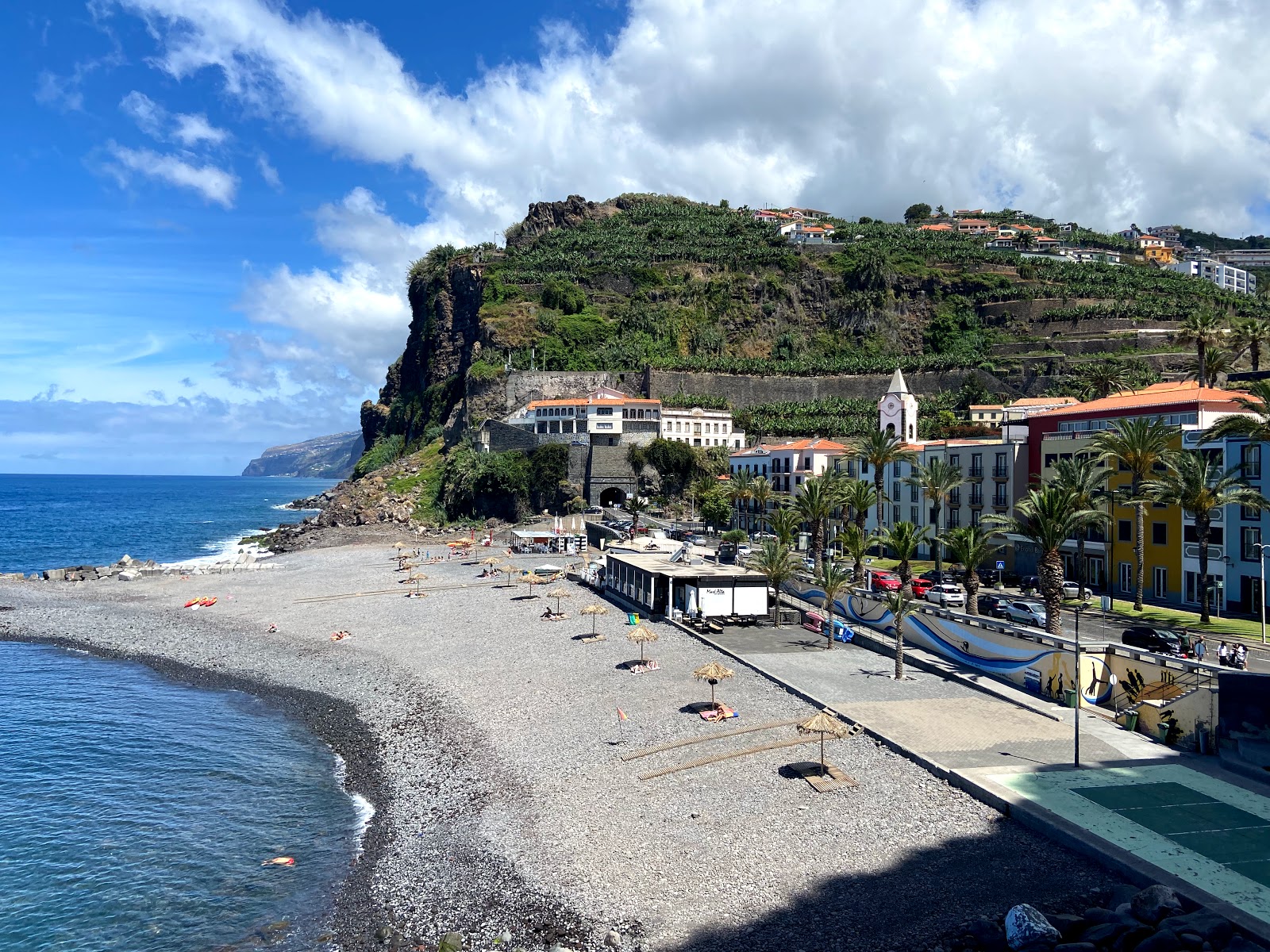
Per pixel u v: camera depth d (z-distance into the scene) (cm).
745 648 5384
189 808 3556
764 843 2806
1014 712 4003
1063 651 4112
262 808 3550
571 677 4881
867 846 2750
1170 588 6494
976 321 19700
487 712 4359
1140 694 3853
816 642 5591
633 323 19375
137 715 4862
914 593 6812
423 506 14325
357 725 4506
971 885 2489
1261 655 4672
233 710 4931
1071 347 17200
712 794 3188
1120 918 2225
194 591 8750
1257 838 2653
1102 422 7538
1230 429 5569
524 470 13950
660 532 9994
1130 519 6831
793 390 17350
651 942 2320
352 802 3575
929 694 4306
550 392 16538
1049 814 2817
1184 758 3359
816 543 7400
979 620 4766
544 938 2389
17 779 3925
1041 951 2102
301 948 2509
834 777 3262
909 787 3164
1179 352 15412
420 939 2477
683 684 4638
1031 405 12444
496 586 8344
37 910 2803
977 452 8606
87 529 18562
